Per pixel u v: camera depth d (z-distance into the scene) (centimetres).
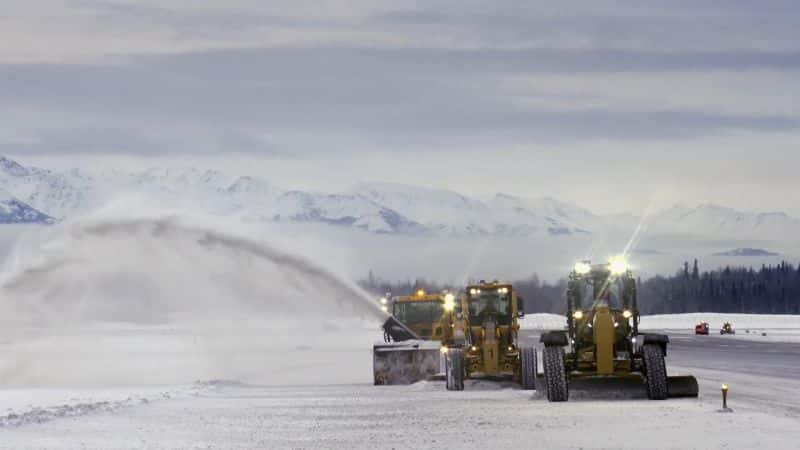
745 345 17738
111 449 4881
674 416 5672
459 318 9419
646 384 6806
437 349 8881
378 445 4856
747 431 5047
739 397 6931
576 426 5344
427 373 8819
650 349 6688
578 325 7006
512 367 8081
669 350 15562
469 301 8156
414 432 5309
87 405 6862
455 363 7888
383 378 8838
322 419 6066
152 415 6419
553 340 6794
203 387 8794
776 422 5388
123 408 6856
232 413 6500
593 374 6862
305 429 5572
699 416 5659
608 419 5606
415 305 10412
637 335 6944
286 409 6719
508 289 8144
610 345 6800
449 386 7875
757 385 8150
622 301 6981
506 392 7631
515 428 5334
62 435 5428
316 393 8038
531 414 5959
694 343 18938
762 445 4597
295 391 8319
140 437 5322
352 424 5762
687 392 6850
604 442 4762
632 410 6012
